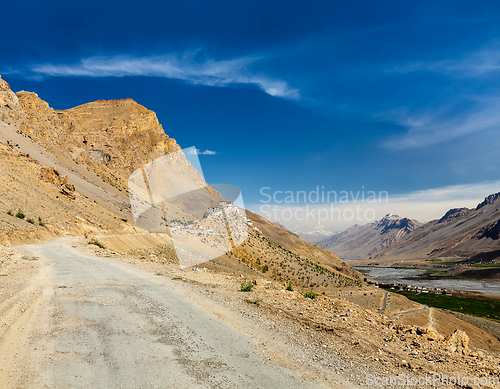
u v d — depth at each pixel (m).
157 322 7.39
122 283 11.80
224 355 5.76
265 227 156.00
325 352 6.19
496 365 6.38
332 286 96.75
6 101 164.62
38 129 170.38
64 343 5.93
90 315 7.69
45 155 126.50
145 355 5.58
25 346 5.71
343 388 4.82
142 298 9.52
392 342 7.18
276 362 5.59
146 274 14.12
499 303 136.12
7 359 5.16
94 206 80.19
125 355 5.54
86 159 159.88
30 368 4.91
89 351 5.64
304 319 8.22
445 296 156.50
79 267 16.31
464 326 74.06
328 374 5.25
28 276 13.09
